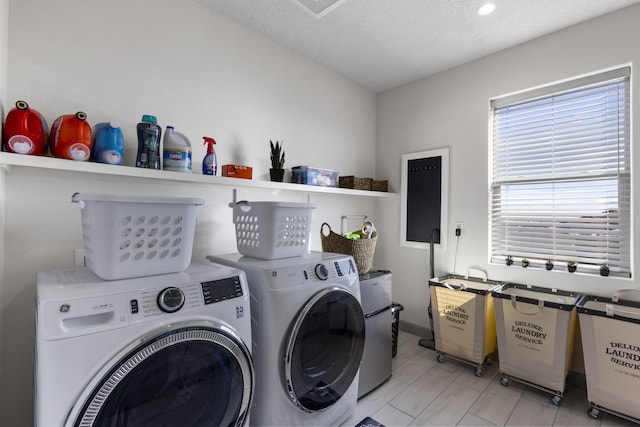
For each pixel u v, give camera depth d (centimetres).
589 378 178
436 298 244
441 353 242
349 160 303
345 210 296
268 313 133
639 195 190
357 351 171
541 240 233
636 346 162
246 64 220
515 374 204
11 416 136
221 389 114
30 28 139
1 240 128
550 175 230
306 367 143
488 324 224
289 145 249
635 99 191
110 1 162
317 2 193
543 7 196
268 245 157
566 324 184
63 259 149
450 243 275
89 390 85
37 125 126
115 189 165
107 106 160
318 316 148
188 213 122
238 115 216
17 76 136
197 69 195
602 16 203
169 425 101
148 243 112
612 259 203
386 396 197
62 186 149
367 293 202
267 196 232
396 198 315
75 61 151
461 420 173
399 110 315
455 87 275
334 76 287
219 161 206
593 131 213
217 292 116
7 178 136
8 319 136
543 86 230
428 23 214
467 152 266
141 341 93
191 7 192
